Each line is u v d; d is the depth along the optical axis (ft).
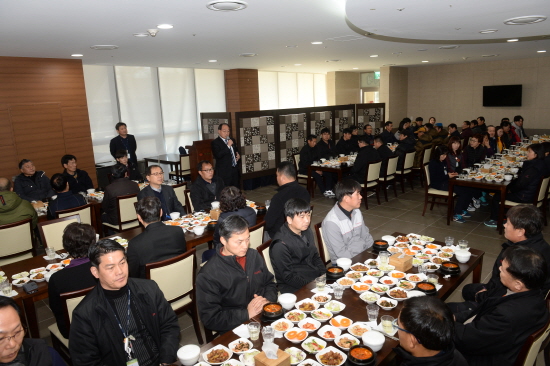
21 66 20.26
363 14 11.73
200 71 33.06
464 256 8.77
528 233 7.67
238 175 23.20
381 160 21.57
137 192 15.25
